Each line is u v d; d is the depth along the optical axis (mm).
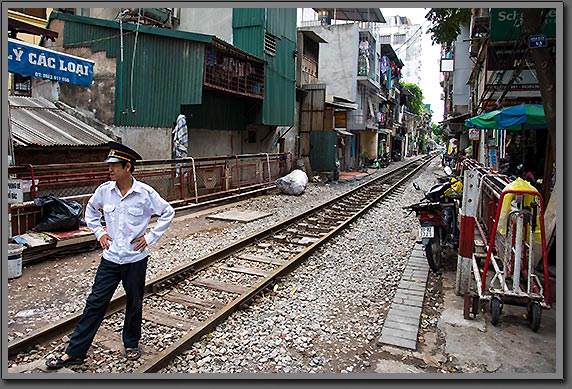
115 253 4047
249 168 16391
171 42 13680
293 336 4793
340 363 4266
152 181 11430
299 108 23984
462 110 28531
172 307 5504
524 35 6203
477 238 7801
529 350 4527
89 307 4012
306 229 10562
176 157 13055
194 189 13078
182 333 4789
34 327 4781
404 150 64562
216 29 18609
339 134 28188
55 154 10578
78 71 12453
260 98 17859
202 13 18656
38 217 7750
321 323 5172
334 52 34531
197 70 13523
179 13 18922
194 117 15578
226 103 17297
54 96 13680
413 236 9891
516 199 5102
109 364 4098
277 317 5293
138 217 4129
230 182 15078
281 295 6074
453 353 4461
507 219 5191
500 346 4605
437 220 7066
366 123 36500
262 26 17766
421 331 5000
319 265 7520
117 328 4844
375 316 5406
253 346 4543
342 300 5957
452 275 6988
